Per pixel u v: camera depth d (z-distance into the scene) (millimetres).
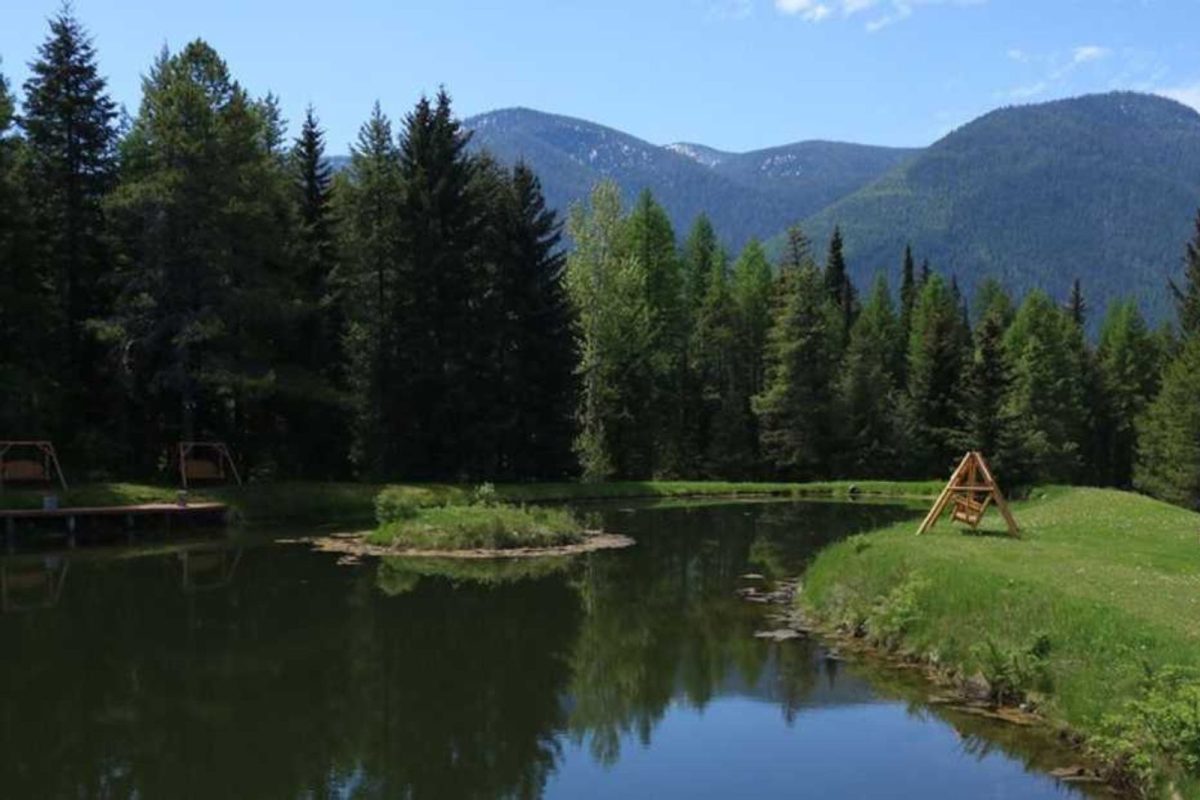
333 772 11531
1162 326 83812
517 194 51875
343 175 47344
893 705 13844
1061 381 68312
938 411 66250
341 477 45188
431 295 45188
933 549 18688
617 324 60188
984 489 21812
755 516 42625
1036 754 11625
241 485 38031
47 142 38250
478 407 47188
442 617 20062
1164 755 9922
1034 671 12969
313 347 43719
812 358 65625
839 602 18938
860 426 67688
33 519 31422
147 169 39250
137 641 17875
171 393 39438
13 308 35312
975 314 106625
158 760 11867
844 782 11117
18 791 10898
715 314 72875
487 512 31984
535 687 15117
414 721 13453
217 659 16625
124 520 32812
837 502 51531
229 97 39906
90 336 38656
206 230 36812
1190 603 13219
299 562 27078
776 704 14039
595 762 11883
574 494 50250
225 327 37719
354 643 17844
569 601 21891
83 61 38875
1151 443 54312
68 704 14047
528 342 50875
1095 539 20219
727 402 68250
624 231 64188
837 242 91688
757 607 21188
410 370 44938
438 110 46719
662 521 40281
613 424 60750
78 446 37188
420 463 45875
